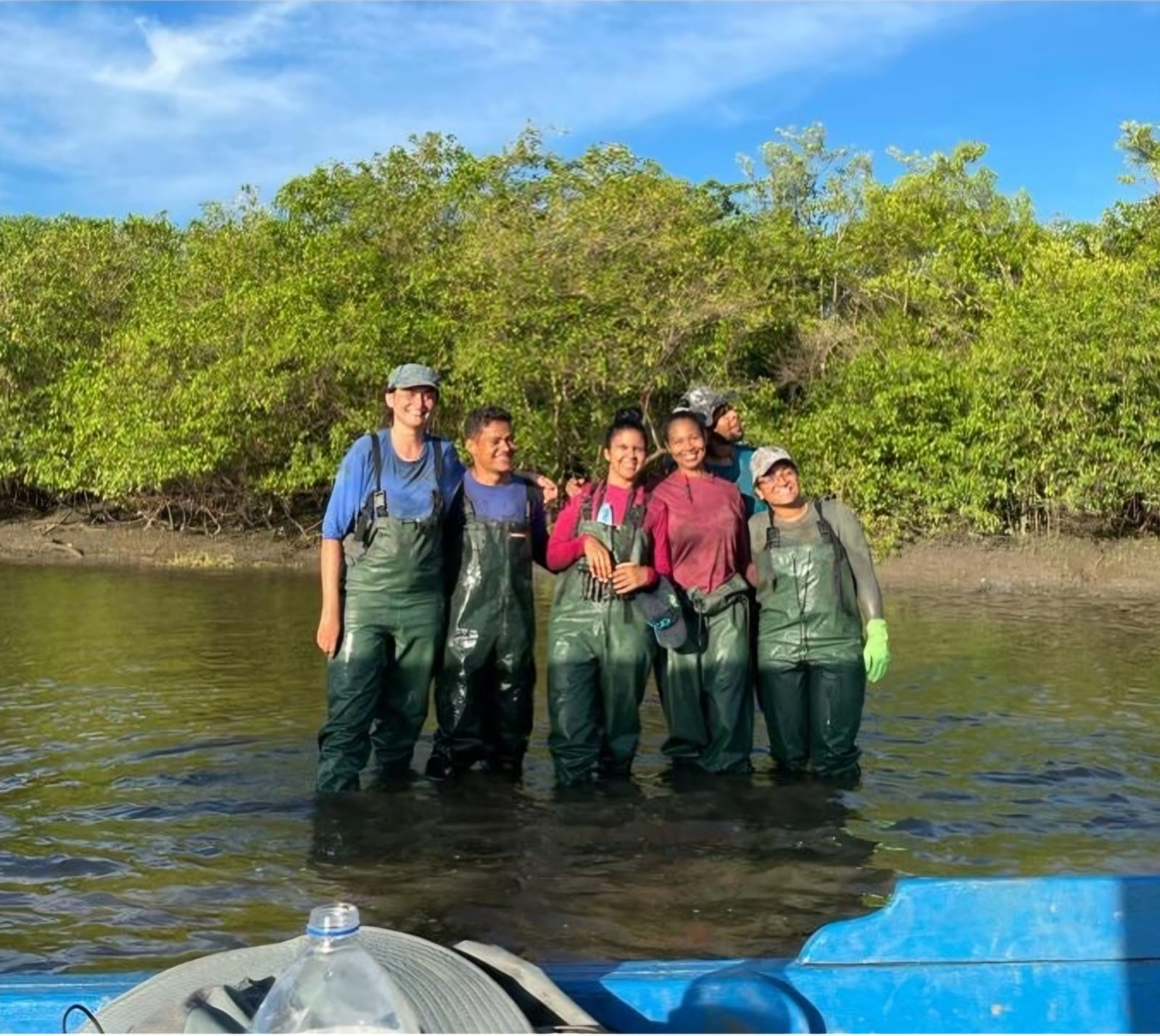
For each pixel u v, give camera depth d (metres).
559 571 7.16
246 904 5.23
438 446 7.09
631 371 21.09
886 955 3.40
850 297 26.52
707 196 25.45
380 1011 2.51
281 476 21.69
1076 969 3.32
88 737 8.07
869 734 8.23
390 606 6.88
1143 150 26.05
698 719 7.27
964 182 28.30
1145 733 8.27
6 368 24.69
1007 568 18.97
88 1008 3.21
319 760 7.23
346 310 21.62
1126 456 18.66
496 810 6.53
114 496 22.83
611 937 4.92
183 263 26.11
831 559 7.12
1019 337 19.59
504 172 23.97
